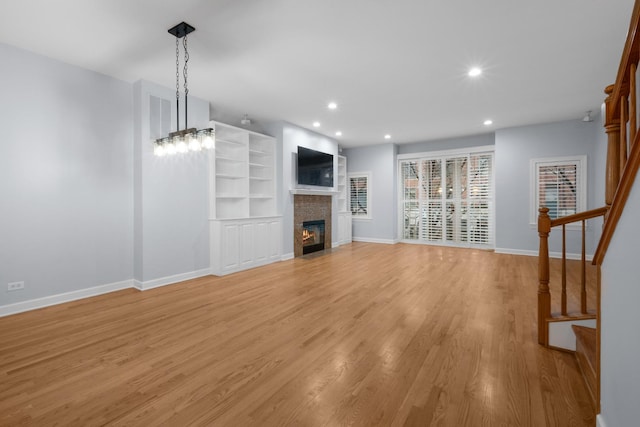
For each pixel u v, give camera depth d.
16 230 3.07
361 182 8.41
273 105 4.85
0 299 2.98
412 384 1.86
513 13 2.49
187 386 1.85
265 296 3.59
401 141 7.71
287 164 5.93
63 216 3.39
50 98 3.27
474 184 7.07
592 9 2.44
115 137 3.79
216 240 4.65
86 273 3.57
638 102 1.47
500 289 3.82
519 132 6.19
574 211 5.75
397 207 8.16
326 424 1.53
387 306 3.23
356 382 1.88
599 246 1.41
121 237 3.88
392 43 2.96
